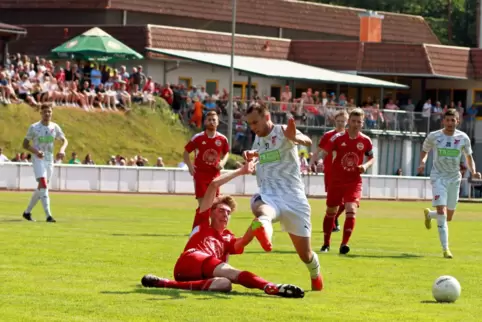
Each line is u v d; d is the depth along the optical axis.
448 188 27.88
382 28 119.00
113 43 78.81
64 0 96.75
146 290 17.83
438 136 27.84
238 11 105.75
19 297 16.81
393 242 31.73
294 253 25.78
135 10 97.38
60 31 92.44
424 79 101.81
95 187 64.38
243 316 15.51
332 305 17.09
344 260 25.06
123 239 28.19
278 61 97.75
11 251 23.66
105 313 15.49
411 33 122.00
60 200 51.81
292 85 98.31
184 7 101.38
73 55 78.38
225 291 17.73
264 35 108.38
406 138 88.50
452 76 100.69
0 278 18.98
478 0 121.44
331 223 27.70
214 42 95.00
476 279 21.89
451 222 45.28
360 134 27.48
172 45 91.44
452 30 149.75
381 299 18.12
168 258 23.38
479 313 16.80
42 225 32.62
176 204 51.44
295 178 18.47
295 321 15.31
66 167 63.34
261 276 20.92
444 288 17.98
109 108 77.94
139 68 81.06
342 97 90.81
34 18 98.25
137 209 45.62
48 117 34.47
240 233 33.19
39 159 34.59
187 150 30.47
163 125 79.75
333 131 28.80
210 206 18.38
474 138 98.81
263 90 97.50
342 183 27.34
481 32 120.38
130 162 71.25
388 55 100.25
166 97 82.56
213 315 15.51
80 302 16.44
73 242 26.55
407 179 75.69
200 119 82.50
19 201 47.84
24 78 73.12
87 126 75.00
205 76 94.56
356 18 116.06
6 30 79.69
